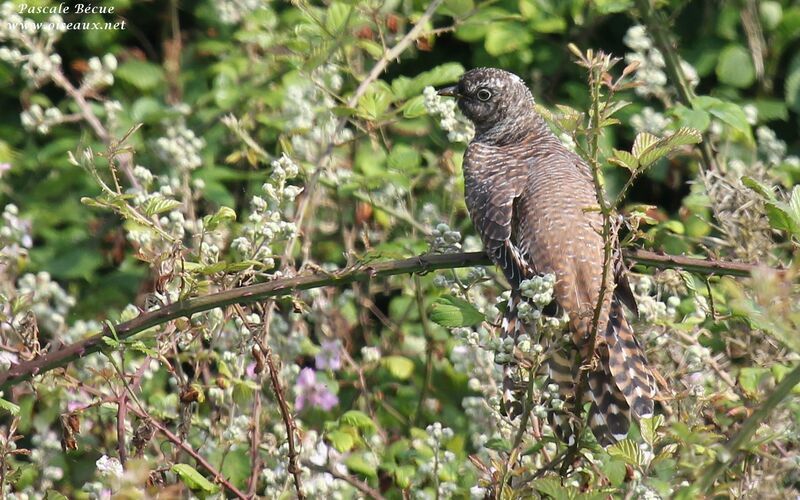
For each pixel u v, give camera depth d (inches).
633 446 306.5
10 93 618.5
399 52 481.4
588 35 612.1
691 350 395.5
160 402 426.9
